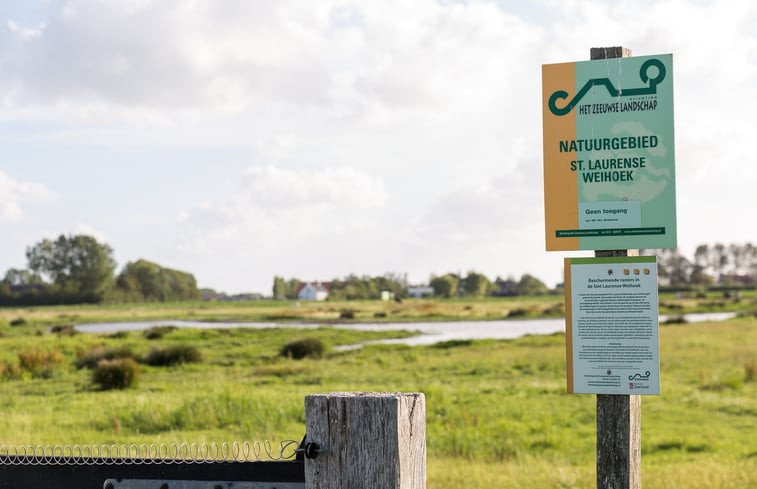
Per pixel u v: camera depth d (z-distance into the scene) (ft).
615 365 13.56
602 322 13.65
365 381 94.68
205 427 55.98
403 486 9.11
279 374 107.34
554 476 39.83
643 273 13.43
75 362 122.31
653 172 13.41
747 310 345.31
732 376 92.79
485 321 329.52
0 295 604.90
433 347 160.35
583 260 13.78
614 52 13.66
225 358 137.08
